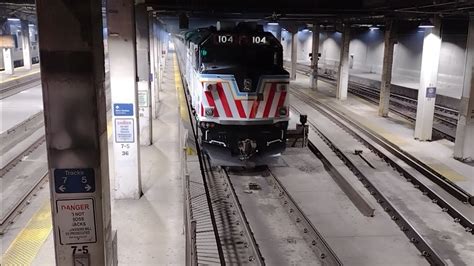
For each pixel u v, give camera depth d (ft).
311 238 27.07
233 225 28.60
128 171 30.53
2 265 22.24
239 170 39.78
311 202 32.89
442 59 85.10
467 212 31.48
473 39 40.57
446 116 62.85
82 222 16.47
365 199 32.09
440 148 46.70
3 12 68.80
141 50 42.42
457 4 36.47
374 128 55.01
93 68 15.21
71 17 14.69
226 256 24.84
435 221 30.22
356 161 43.29
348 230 28.43
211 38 38.91
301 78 114.73
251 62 39.37
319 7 40.40
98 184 16.20
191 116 48.80
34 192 32.58
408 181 38.04
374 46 114.73
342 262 24.43
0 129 51.90
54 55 14.90
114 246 18.92
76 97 15.34
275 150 38.91
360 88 94.22
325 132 55.06
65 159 15.80
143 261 22.93
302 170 40.32
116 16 28.50
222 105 37.14
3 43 91.15
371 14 42.45
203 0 39.50
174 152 42.60
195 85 41.73
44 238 25.16
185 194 25.25
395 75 105.19
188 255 20.61
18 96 78.54
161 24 95.91
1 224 26.66
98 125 15.79
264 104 37.42
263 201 32.96
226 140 37.91
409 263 24.67
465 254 25.90
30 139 48.57
